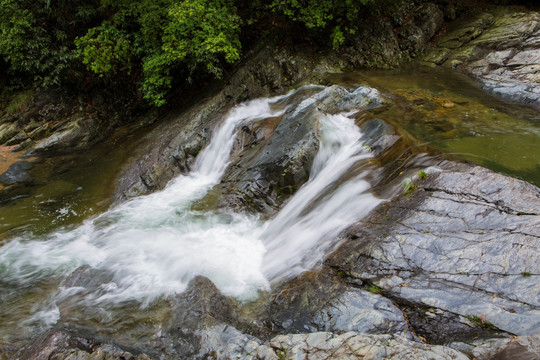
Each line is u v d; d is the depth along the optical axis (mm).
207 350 4094
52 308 5152
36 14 10609
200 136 8867
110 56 9984
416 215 4797
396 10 11023
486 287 3811
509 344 3121
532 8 11117
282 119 7598
